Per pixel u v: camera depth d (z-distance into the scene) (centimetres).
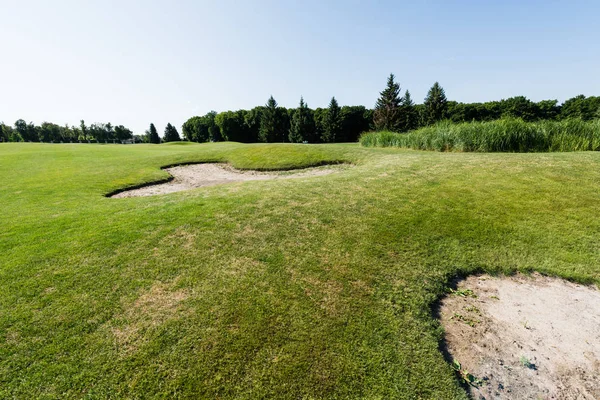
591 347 258
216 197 670
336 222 495
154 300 309
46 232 487
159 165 1368
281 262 379
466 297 326
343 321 280
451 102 5875
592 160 763
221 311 292
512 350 256
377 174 805
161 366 233
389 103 4541
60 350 247
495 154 994
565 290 334
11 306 300
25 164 1369
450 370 233
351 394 212
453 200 568
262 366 233
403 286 333
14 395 211
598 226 446
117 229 489
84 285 335
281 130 5803
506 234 439
